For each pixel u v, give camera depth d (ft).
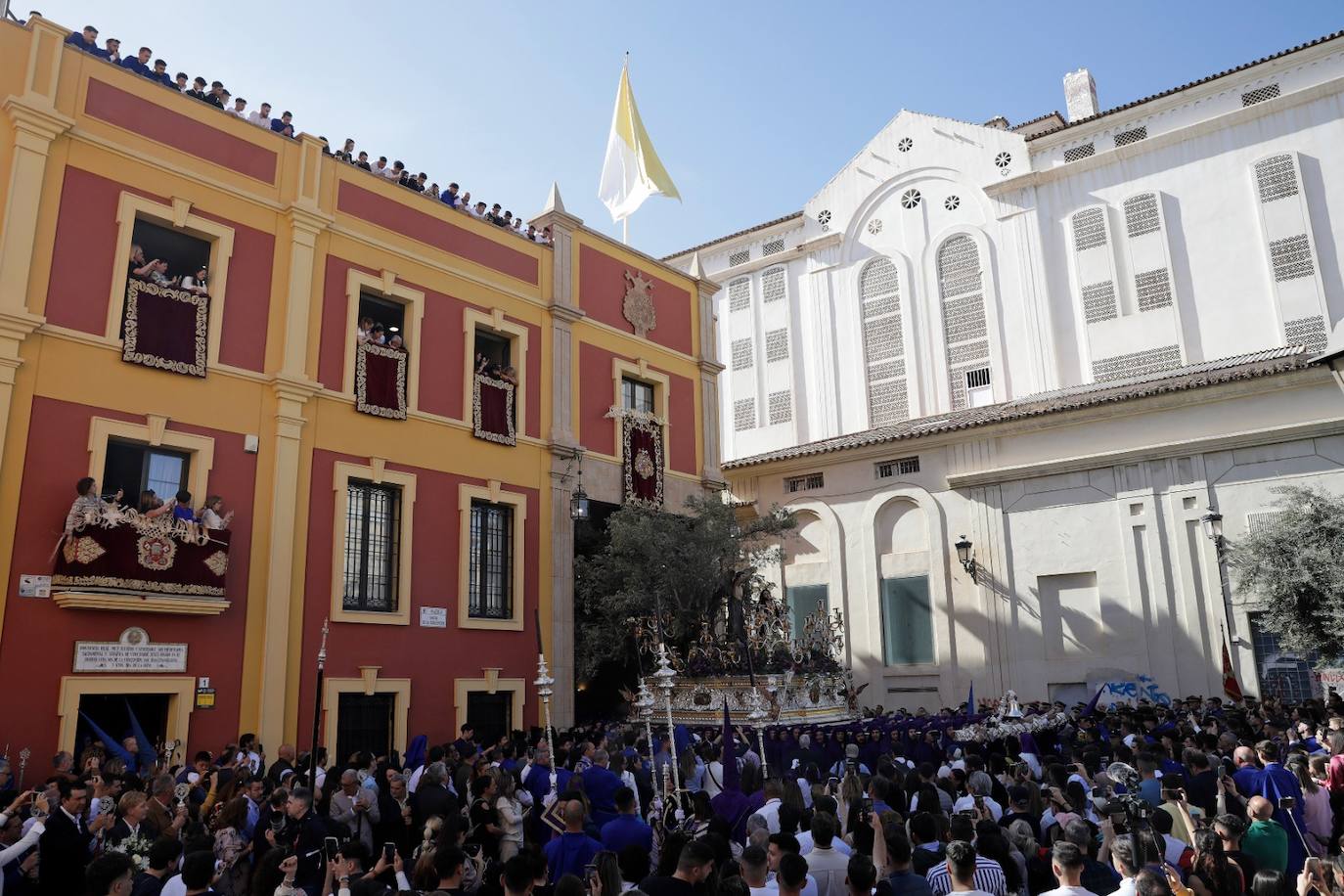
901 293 125.08
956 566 89.86
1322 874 21.26
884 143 130.52
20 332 48.11
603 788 35.24
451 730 63.05
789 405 131.95
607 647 71.67
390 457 63.41
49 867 25.98
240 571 54.54
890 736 57.62
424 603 63.36
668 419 85.56
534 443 72.95
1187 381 81.20
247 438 56.34
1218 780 32.12
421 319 67.21
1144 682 78.79
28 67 50.62
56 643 46.88
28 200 49.55
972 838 23.94
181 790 37.83
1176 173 108.78
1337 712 47.91
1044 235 115.75
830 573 96.84
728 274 141.08
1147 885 17.94
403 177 69.87
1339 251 98.94
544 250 77.25
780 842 21.68
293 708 55.47
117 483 52.08
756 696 65.82
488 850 32.30
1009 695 62.90
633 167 105.09
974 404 118.01
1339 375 44.55
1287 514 67.46
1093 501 83.82
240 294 57.88
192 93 58.80
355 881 22.47
